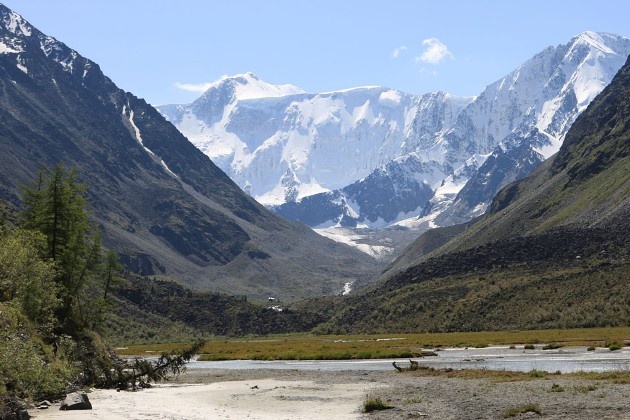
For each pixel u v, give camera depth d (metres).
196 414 54.78
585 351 117.75
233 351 175.88
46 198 102.62
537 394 57.50
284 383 81.81
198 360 148.38
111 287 132.62
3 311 70.19
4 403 52.03
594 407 48.81
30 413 54.62
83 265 106.19
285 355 142.38
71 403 57.12
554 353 116.06
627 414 45.53
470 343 156.50
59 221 102.62
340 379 84.00
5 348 61.75
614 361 94.00
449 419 48.16
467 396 59.56
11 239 85.81
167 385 84.62
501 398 56.50
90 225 110.06
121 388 78.44
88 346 86.12
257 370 108.00
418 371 89.00
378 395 64.69
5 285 78.25
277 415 54.16
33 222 103.25
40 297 81.19
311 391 71.56
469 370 85.38
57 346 77.25
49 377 64.19
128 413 54.78
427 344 160.75
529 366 91.69
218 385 82.12
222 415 54.19
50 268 88.44
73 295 100.00
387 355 128.50
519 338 164.38
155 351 180.00
